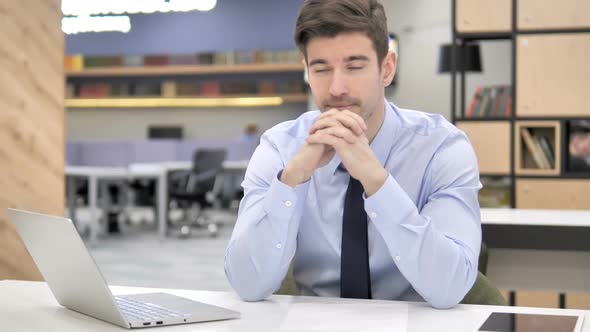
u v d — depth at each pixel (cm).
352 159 136
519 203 470
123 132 1349
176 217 1066
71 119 1367
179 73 1267
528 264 273
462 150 156
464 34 480
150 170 805
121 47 1264
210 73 1263
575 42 461
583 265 268
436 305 135
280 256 142
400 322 124
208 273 578
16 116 290
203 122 1319
